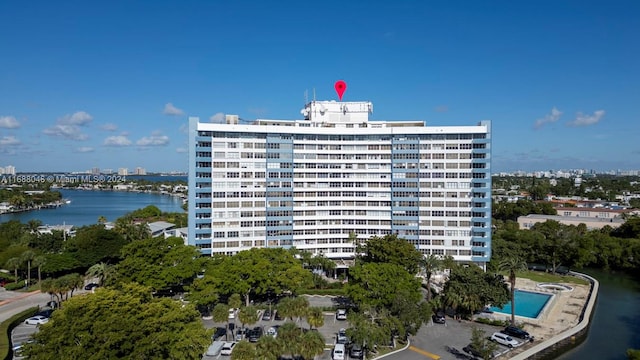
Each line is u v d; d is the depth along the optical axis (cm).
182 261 12544
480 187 15762
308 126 17088
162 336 6731
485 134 15750
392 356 8800
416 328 9231
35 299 12419
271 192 15862
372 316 9288
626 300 13600
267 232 15812
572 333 10181
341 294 13175
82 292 13150
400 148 16262
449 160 15962
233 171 15512
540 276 16275
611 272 17362
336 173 16488
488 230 15688
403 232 16238
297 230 16238
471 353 8912
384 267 10925
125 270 11800
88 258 14912
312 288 13625
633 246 16962
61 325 6519
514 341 9419
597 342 10275
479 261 15788
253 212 15700
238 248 15562
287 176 16038
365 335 8194
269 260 12200
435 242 16062
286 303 8981
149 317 7062
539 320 11125
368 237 16425
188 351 6925
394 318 9006
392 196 16300
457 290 10931
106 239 15712
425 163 16125
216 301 11150
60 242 17925
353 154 16512
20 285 13550
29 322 10456
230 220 15488
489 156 15700
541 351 9312
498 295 10744
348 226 16538
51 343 6228
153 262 12331
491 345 8644
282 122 17100
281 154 15975
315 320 8769
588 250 17400
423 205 16150
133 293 7956
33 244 17450
